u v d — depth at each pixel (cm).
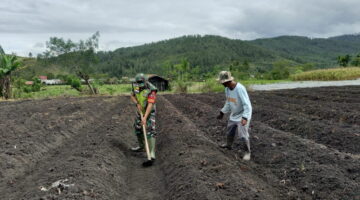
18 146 707
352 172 542
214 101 1794
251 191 476
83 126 1073
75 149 709
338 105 1380
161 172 638
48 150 762
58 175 524
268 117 1121
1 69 2317
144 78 698
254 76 7650
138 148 777
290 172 570
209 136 898
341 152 680
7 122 1007
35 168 635
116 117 1202
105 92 3456
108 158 654
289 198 478
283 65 6781
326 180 506
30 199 438
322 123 927
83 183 491
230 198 445
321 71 4894
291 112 1182
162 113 1338
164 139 857
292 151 662
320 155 629
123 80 7269
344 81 4066
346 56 7506
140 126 735
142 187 564
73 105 1548
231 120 672
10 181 559
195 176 522
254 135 819
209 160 604
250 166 628
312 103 1516
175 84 3797
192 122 1123
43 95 2988
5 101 2094
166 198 507
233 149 749
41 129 895
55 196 438
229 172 548
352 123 1001
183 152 668
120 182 568
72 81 3378
